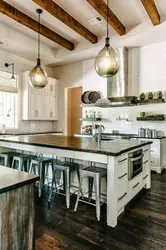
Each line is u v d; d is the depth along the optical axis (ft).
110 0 11.55
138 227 6.85
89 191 8.89
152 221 7.27
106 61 8.79
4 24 14.07
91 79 19.92
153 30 13.71
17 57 18.57
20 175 4.12
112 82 17.54
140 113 16.78
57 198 9.39
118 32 14.46
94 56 18.93
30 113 18.78
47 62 20.88
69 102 25.94
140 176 9.64
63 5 11.97
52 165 9.73
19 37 15.31
